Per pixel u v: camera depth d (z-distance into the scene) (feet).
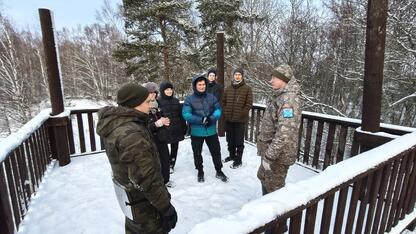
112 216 8.39
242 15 40.86
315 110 34.09
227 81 41.91
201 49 46.01
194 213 8.75
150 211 4.55
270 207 3.72
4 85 54.65
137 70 44.73
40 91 66.33
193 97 10.49
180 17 43.21
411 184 7.97
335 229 5.39
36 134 10.82
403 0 21.35
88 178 11.30
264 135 7.47
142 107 4.49
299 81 33.55
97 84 69.56
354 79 24.93
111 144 4.13
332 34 30.94
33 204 9.19
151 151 4.24
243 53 40.68
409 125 26.68
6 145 7.45
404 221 8.14
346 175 4.87
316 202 4.38
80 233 7.61
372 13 8.63
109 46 71.05
